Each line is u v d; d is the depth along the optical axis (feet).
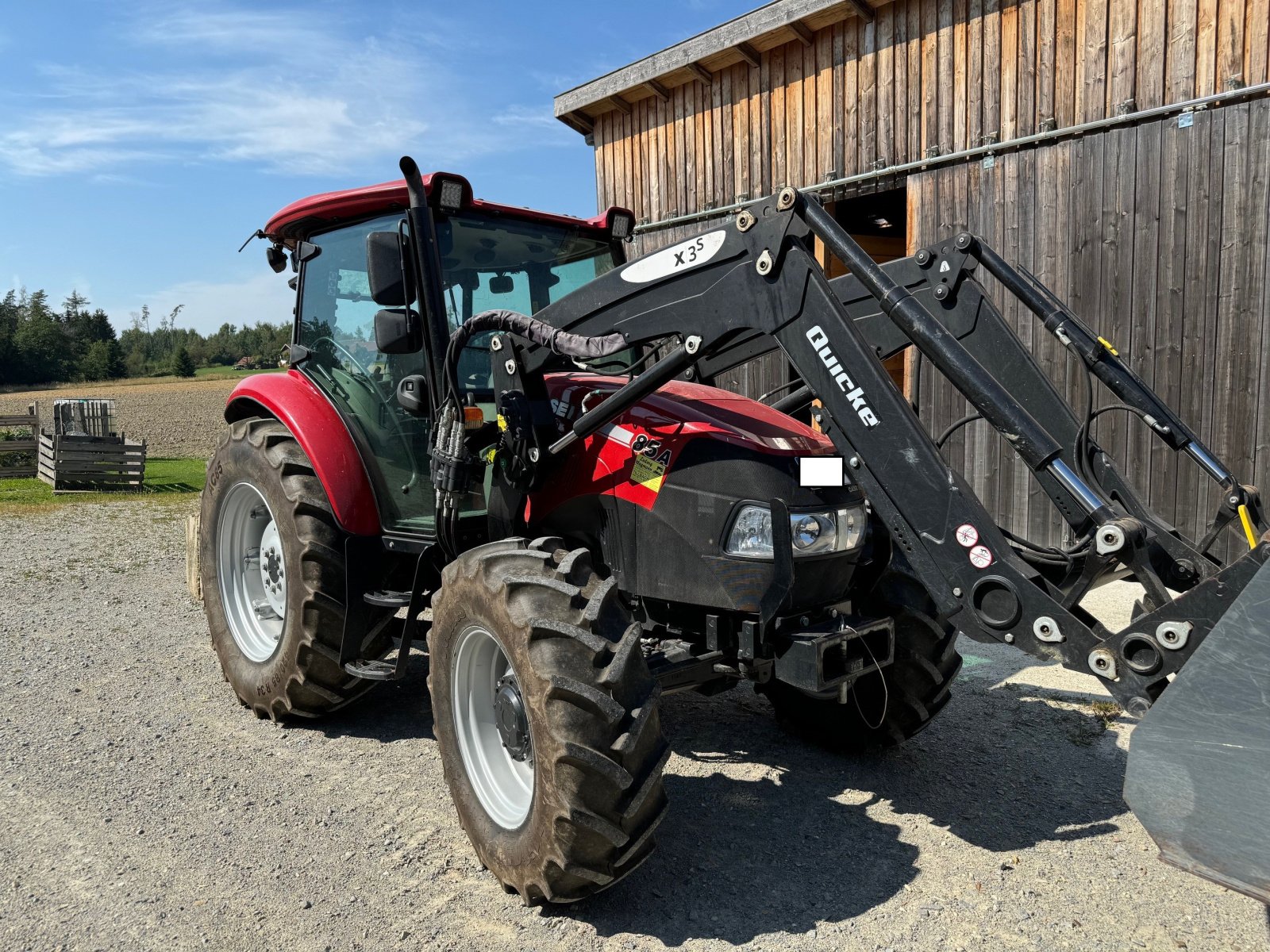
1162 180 18.15
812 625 8.79
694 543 9.05
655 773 7.62
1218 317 17.69
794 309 8.10
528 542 8.92
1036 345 20.21
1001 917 7.96
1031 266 20.20
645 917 8.04
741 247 8.38
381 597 11.28
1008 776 10.84
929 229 21.90
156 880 8.59
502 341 9.86
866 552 10.26
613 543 9.71
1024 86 19.97
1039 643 7.08
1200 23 17.40
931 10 21.35
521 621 7.84
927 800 10.27
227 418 14.65
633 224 12.92
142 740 11.91
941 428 22.29
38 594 19.81
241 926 7.88
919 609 10.36
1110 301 19.08
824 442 9.64
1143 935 7.70
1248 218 17.12
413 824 9.71
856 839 9.39
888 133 22.44
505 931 7.84
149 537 27.35
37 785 10.57
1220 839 6.03
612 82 27.86
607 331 9.44
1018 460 20.97
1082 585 7.39
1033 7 19.66
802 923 7.91
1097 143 18.98
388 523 11.60
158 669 14.78
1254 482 17.44
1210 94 17.35
